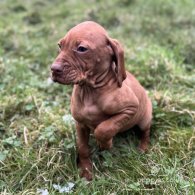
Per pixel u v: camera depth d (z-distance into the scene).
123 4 1.00
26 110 0.55
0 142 0.49
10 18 0.95
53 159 0.46
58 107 0.56
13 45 0.78
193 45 0.76
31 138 0.50
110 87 0.41
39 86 0.62
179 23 0.88
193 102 0.56
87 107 0.42
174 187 0.42
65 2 1.06
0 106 0.55
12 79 0.63
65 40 0.39
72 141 0.48
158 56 0.69
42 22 0.93
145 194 0.42
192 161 0.46
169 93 0.59
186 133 0.50
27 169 0.45
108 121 0.42
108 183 0.43
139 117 0.47
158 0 0.99
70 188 0.42
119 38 0.81
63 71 0.38
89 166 0.45
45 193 0.41
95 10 0.95
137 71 0.65
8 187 0.44
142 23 0.87
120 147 0.49
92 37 0.38
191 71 0.69
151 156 0.47
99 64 0.40
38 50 0.76
